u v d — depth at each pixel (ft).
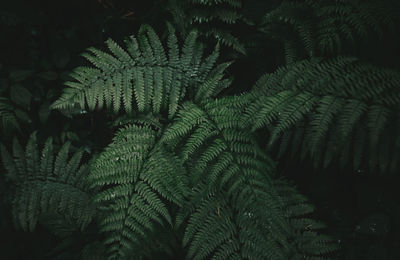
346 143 7.98
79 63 12.30
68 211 10.09
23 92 11.50
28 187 9.89
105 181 8.78
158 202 8.43
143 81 9.14
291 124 8.71
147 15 11.73
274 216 8.08
